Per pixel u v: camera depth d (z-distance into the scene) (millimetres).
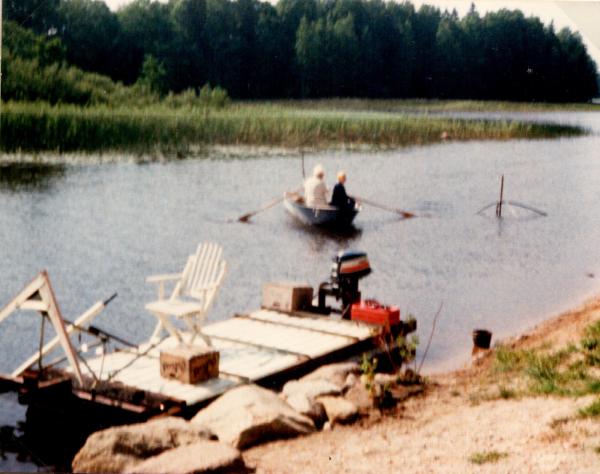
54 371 7219
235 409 6344
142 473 5090
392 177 27281
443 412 6965
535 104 55906
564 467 5160
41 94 36844
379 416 6930
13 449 6559
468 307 12227
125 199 21094
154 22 50250
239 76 52969
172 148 31281
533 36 56719
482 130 38625
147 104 39906
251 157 29906
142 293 12578
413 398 7504
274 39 54188
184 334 9242
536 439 5812
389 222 20203
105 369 7758
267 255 15883
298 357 8430
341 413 6777
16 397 7684
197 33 51750
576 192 25578
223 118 34625
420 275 14445
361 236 18359
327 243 17391
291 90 54375
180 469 5125
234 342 9023
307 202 18719
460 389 7828
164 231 17547
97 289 12672
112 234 16922
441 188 25500
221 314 11594
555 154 34812
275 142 33906
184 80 50562
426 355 9641
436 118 41781
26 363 7293
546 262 15875
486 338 9891
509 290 13422
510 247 17312
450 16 57375
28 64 37844
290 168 27609
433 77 56875
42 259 14414
